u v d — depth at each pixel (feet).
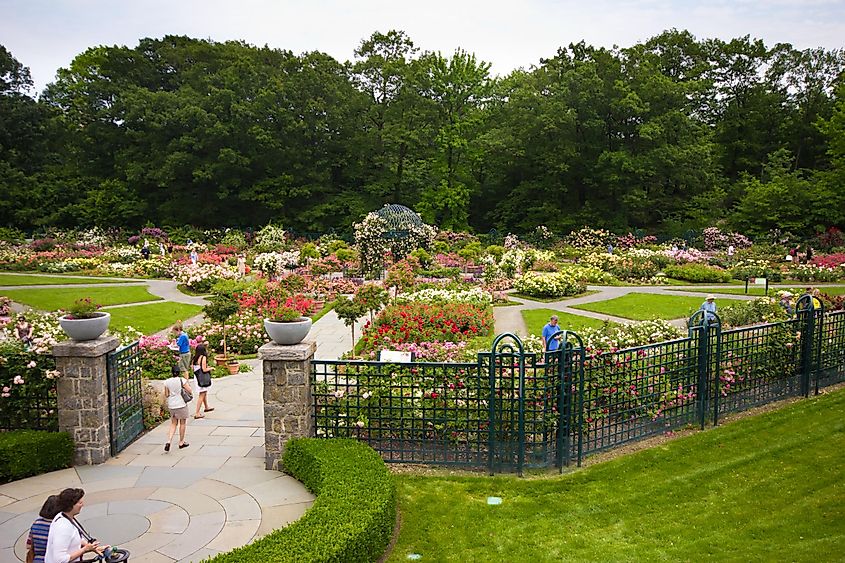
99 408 29.01
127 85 169.89
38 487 26.40
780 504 25.16
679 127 151.84
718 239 135.03
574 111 154.81
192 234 147.64
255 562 17.48
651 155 148.97
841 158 133.08
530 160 171.32
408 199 175.94
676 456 30.19
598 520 23.95
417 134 161.79
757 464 29.22
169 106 160.25
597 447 30.86
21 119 174.40
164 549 21.01
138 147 166.81
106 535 22.00
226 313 49.03
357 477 23.62
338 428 29.89
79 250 121.08
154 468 28.58
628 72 159.43
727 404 36.37
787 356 39.22
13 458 26.99
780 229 139.74
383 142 169.48
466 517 24.07
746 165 181.16
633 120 156.25
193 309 72.90
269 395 28.07
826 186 137.80
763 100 177.47
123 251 113.70
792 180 141.59
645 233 158.71
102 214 161.07
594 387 31.01
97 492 25.84
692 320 35.32
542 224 168.35
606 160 154.71
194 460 29.58
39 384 30.42
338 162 173.68
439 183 175.01
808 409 37.24
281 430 28.17
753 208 142.61
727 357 35.96
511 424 28.30
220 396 40.88
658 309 72.69
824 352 41.96
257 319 57.72
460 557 21.15
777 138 180.65
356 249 106.42
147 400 36.55
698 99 183.93
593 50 175.01
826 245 125.29
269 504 24.66
